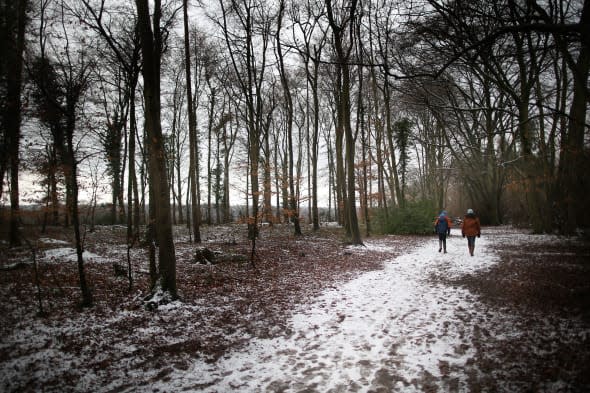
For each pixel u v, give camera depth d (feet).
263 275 31.63
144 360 14.82
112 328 17.93
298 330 18.35
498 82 52.80
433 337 16.25
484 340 15.29
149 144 21.86
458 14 22.58
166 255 22.17
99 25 30.60
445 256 40.63
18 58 25.39
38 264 32.53
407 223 74.79
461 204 120.57
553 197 53.52
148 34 21.33
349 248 48.32
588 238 43.70
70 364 14.16
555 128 54.60
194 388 12.62
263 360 14.93
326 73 73.51
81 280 20.93
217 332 18.15
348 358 14.73
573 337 14.34
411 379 12.61
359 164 72.38
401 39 27.86
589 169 46.62
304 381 12.94
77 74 27.45
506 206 100.32
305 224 99.14
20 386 12.42
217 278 29.50
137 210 46.50
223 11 51.62
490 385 11.64
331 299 24.06
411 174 142.00
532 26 12.64
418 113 100.68
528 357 13.23
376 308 21.47
